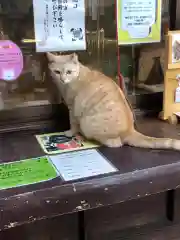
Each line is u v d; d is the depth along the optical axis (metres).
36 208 0.83
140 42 1.34
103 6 1.27
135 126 1.26
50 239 0.97
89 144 1.12
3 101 1.22
